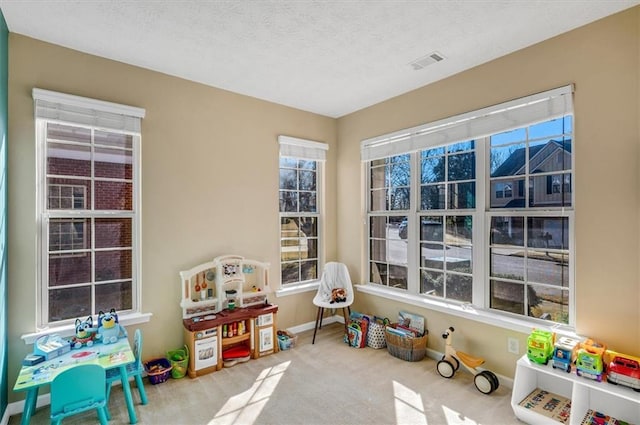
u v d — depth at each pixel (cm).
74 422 224
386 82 325
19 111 238
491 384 255
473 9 212
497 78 276
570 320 243
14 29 234
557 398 237
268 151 372
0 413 213
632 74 211
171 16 218
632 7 210
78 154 266
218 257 327
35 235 244
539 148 263
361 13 215
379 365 309
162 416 231
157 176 298
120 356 223
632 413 205
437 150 335
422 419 227
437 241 334
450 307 306
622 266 215
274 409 239
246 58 276
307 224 417
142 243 289
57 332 245
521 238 273
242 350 324
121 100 280
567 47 238
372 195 403
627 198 213
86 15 217
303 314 401
